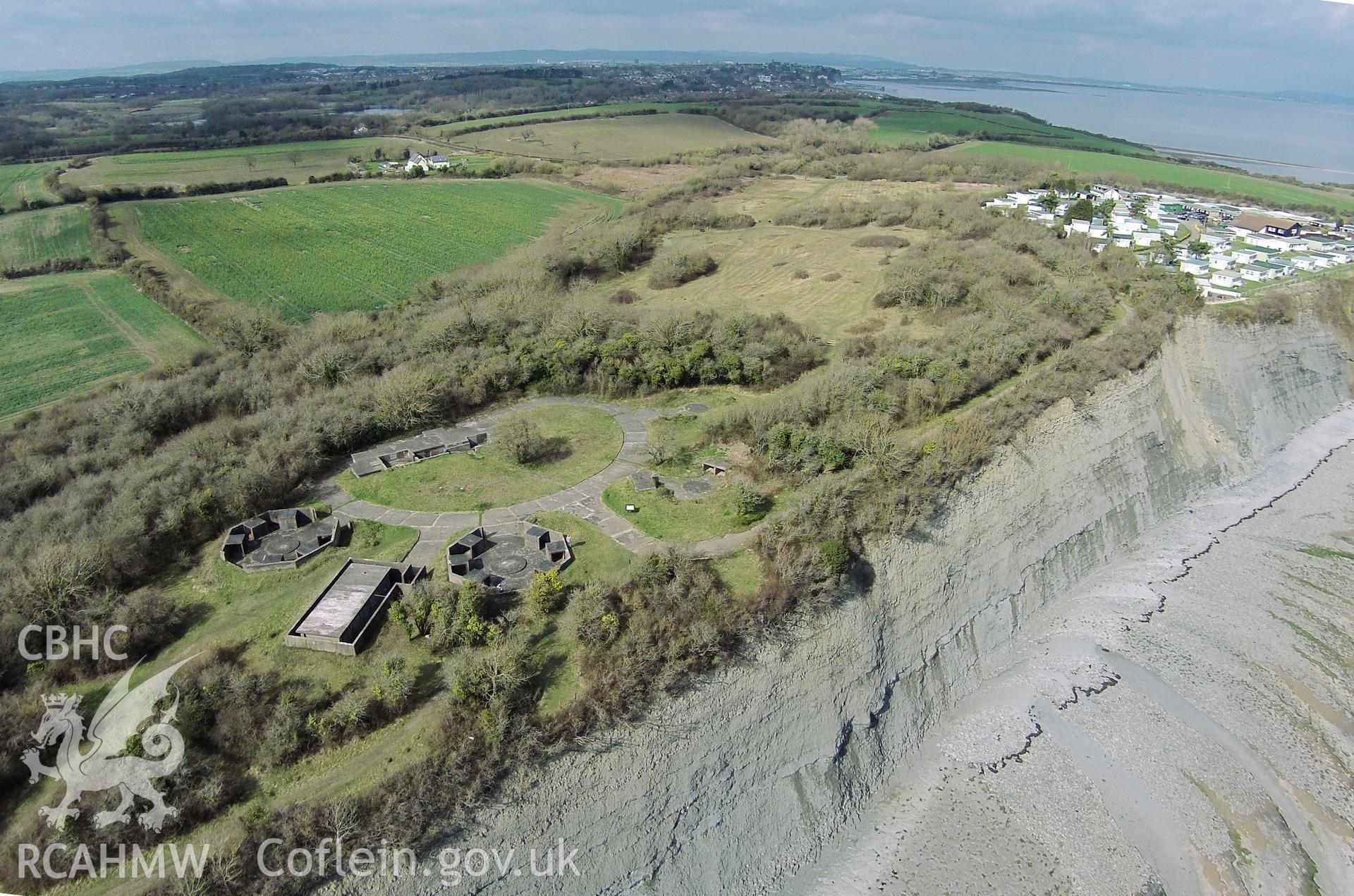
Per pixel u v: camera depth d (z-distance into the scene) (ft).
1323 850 97.30
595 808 82.17
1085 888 91.20
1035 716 115.85
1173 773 106.52
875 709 107.76
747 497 117.50
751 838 92.12
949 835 97.45
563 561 106.63
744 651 96.89
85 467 132.26
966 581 126.82
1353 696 120.37
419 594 96.37
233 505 116.37
